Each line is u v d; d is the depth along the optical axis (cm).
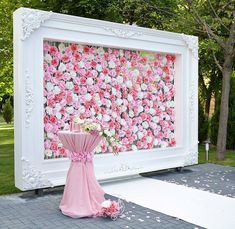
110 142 467
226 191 557
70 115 574
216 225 404
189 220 421
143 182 620
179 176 672
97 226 400
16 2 1089
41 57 526
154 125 686
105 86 612
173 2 1034
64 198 454
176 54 706
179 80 711
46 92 550
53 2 956
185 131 719
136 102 656
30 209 464
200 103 1135
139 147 664
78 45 580
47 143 551
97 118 603
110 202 432
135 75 653
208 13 939
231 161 822
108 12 949
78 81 580
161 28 1098
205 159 848
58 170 547
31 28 511
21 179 517
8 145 1055
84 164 448
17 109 520
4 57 1191
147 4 936
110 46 602
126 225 403
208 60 1095
